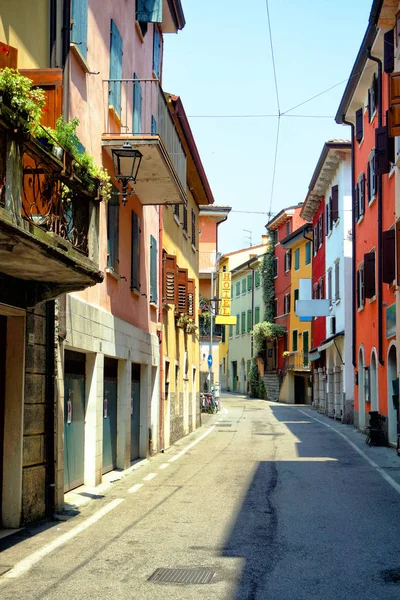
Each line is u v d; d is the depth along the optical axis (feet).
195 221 103.50
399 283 61.11
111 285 49.11
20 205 23.36
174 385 78.64
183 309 82.43
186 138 80.18
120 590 20.95
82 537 28.50
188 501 37.24
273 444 71.31
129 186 53.52
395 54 63.41
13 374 30.68
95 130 44.09
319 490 40.93
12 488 30.32
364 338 86.07
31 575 22.77
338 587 21.21
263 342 196.24
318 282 134.82
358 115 88.69
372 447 67.67
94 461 42.57
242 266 222.89
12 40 32.40
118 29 50.21
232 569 23.36
